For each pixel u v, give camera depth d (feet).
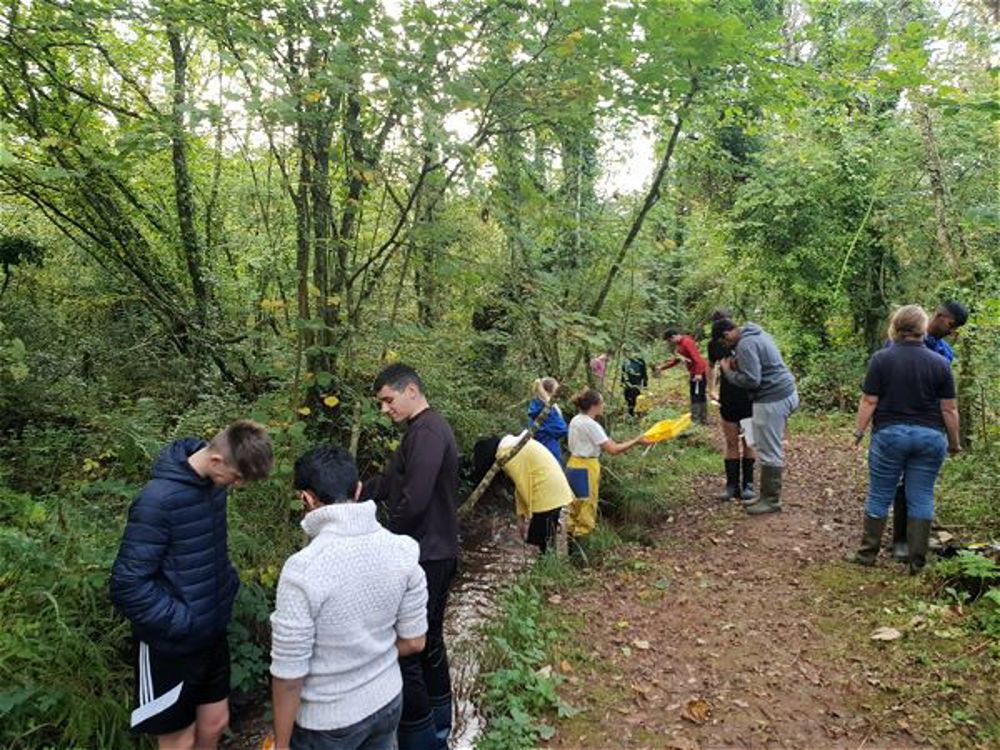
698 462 28.14
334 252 18.20
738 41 16.51
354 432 17.56
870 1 28.58
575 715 11.90
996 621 12.98
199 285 24.76
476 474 22.11
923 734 10.73
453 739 11.82
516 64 16.08
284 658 7.20
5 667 10.33
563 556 18.84
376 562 7.65
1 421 20.67
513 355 26.94
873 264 37.19
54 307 28.25
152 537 8.67
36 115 19.02
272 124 15.52
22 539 12.35
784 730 11.19
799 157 37.09
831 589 15.70
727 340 21.94
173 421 21.66
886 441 15.53
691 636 14.42
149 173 25.91
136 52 24.22
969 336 21.89
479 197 17.37
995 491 18.60
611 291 24.81
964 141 29.14
